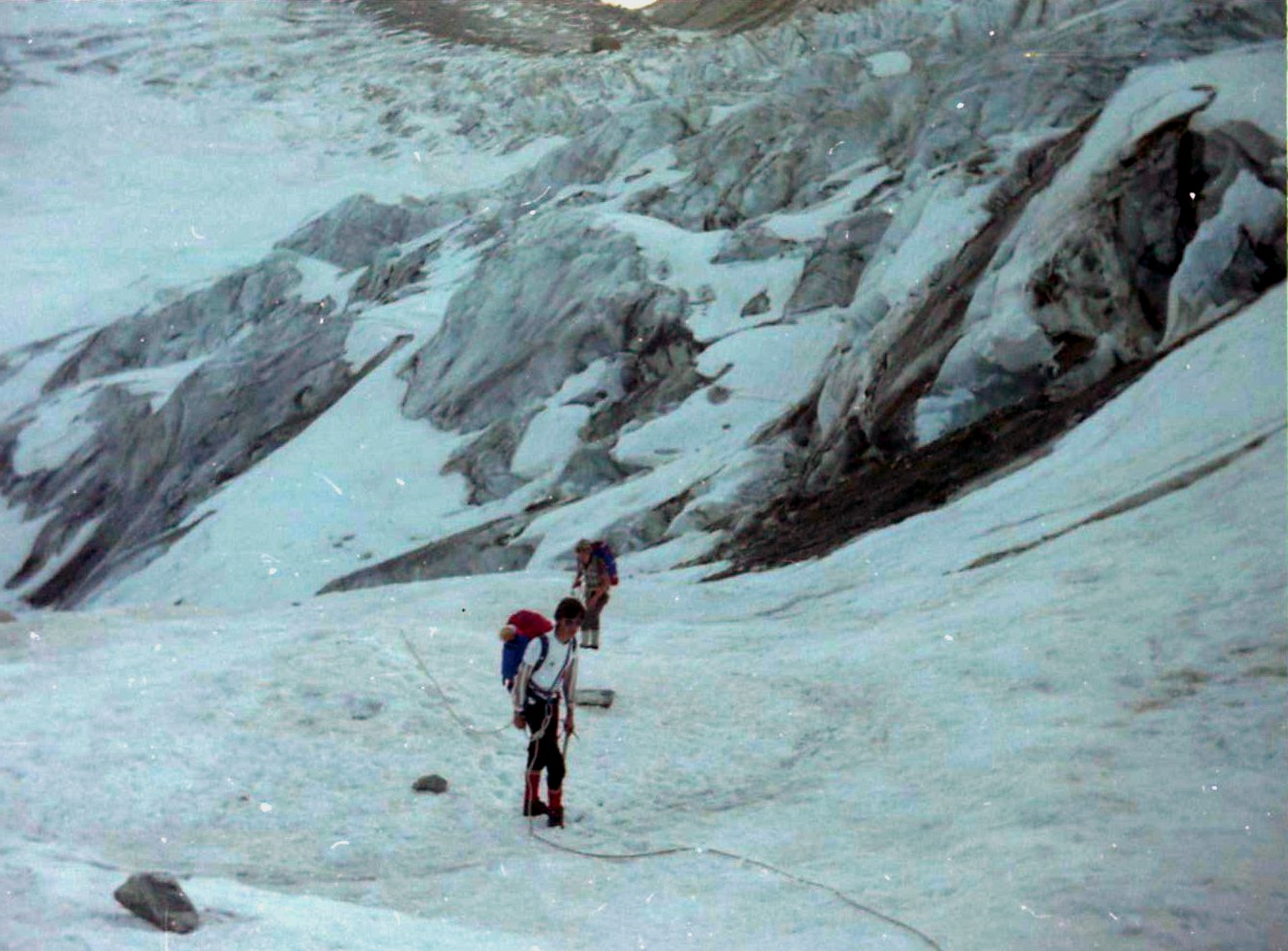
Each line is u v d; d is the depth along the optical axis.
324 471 36.22
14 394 58.69
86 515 46.88
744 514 22.91
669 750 8.48
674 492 25.62
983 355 19.77
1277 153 17.28
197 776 7.84
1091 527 11.65
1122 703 7.27
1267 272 16.23
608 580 11.73
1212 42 29.98
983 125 31.67
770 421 28.05
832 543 16.55
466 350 39.59
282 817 7.27
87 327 64.06
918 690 8.76
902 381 21.86
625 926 5.24
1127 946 4.26
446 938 4.59
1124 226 19.27
